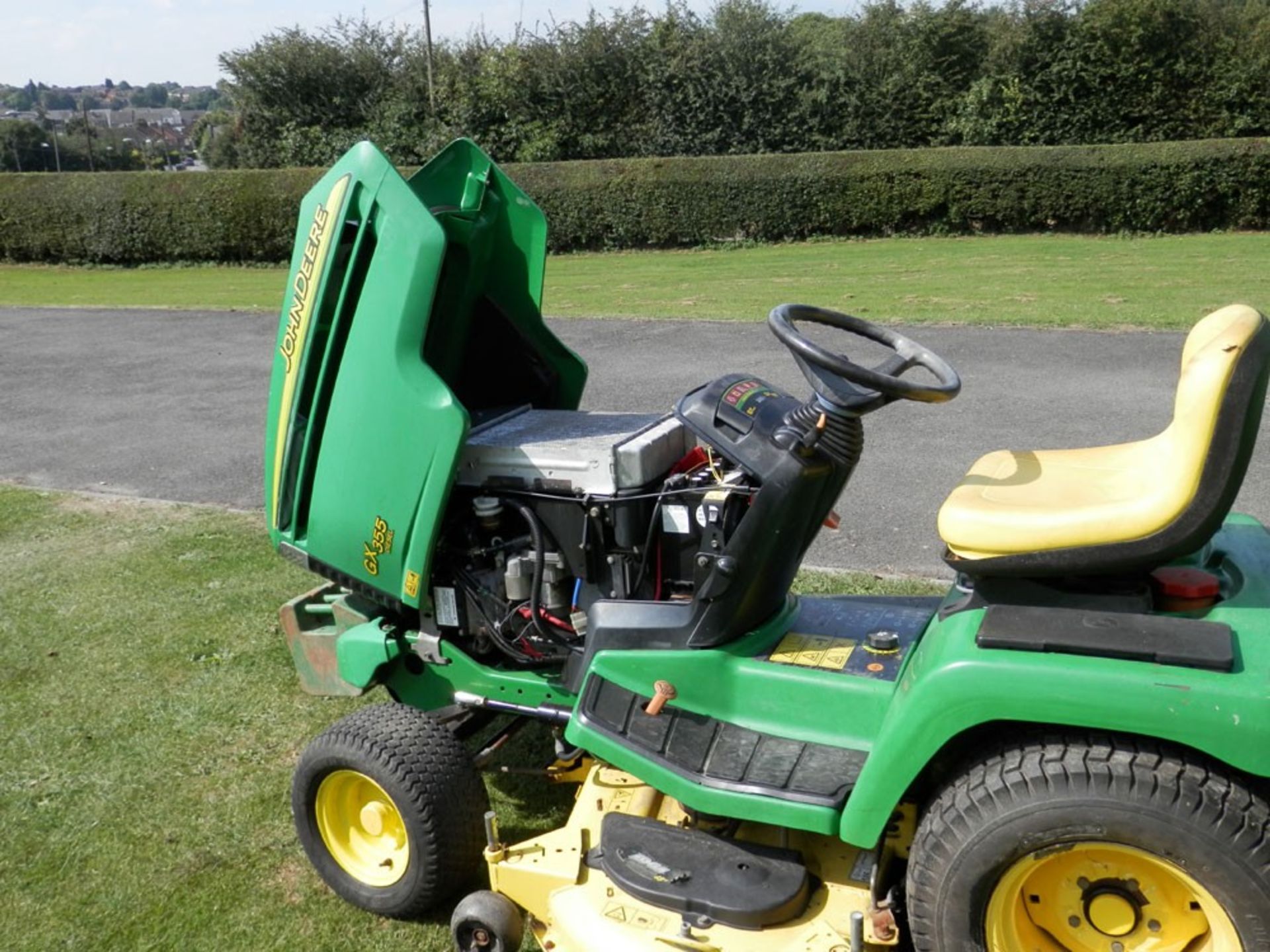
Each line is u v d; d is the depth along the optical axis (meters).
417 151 27.03
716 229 21.72
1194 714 2.01
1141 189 19.58
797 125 25.11
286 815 3.61
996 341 9.85
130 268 23.25
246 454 8.08
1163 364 8.73
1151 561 2.24
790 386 8.91
